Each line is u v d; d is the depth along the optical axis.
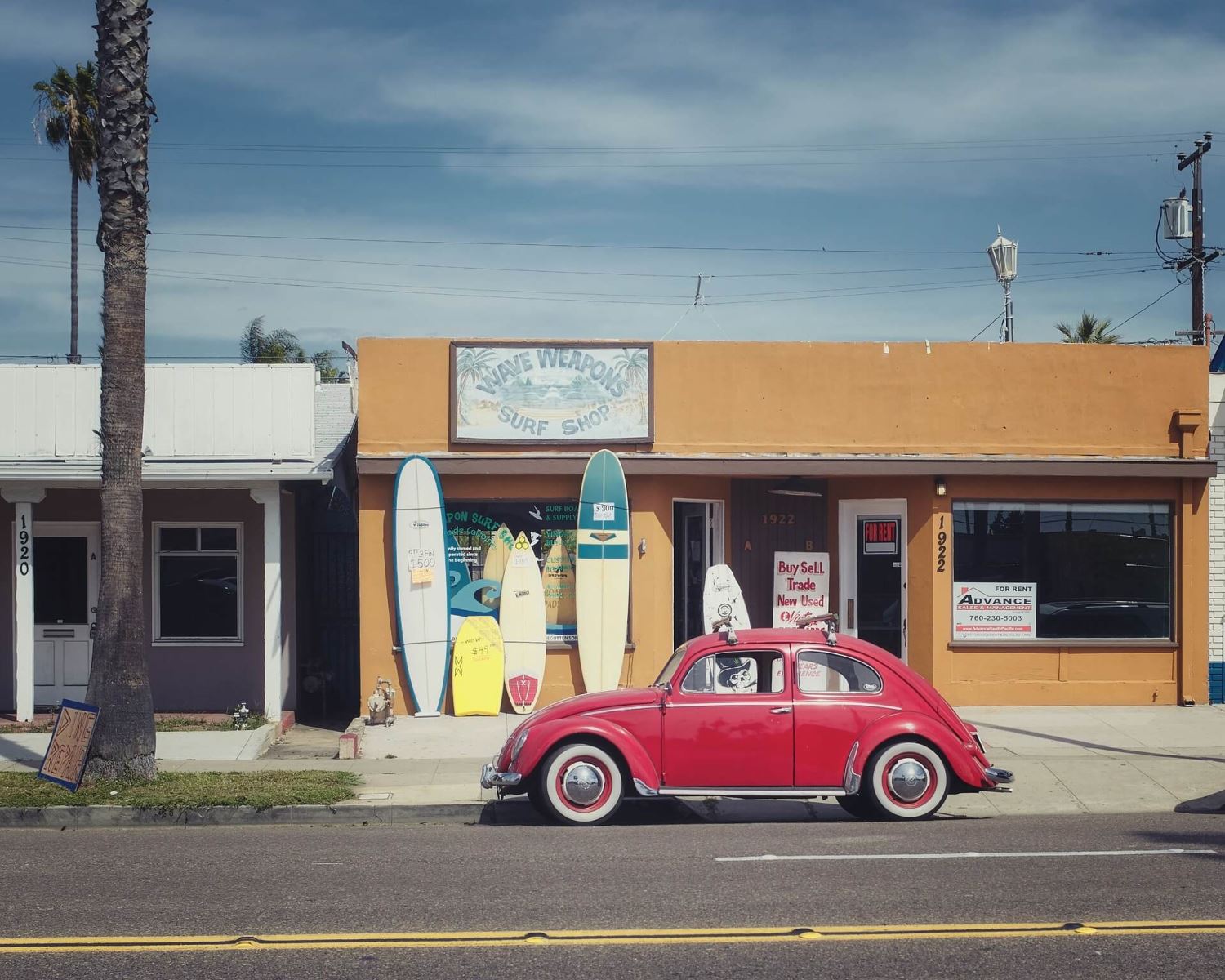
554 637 15.88
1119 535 16.22
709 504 16.89
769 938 6.56
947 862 8.43
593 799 10.12
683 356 15.95
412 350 15.73
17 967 6.12
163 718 15.66
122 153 11.50
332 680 17.91
